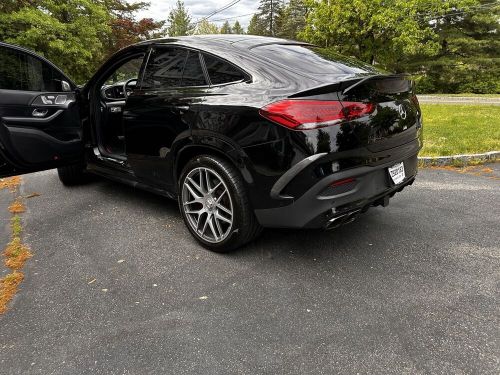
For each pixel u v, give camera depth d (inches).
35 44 534.3
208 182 106.5
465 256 103.2
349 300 86.2
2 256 110.7
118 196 156.9
